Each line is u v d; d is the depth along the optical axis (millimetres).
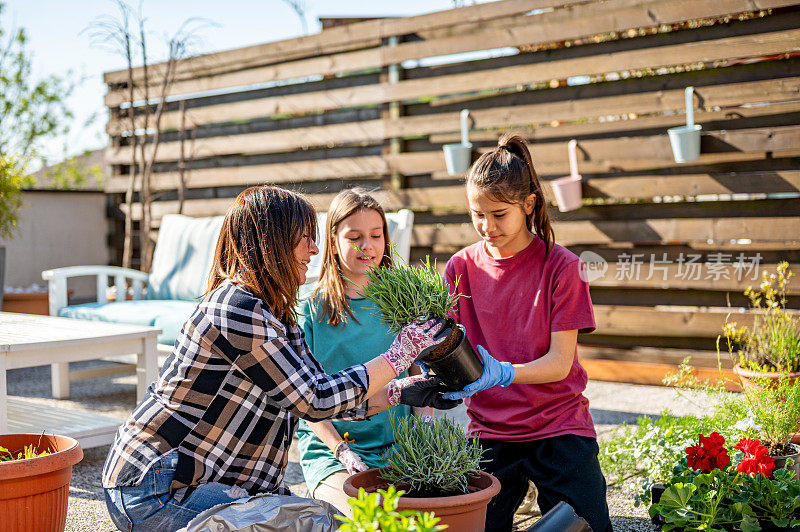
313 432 2547
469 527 1795
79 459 2396
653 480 2834
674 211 5164
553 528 1839
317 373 1916
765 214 4852
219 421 1877
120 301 5758
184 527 1825
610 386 5211
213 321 1833
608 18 5191
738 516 2250
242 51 6988
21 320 4234
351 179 6520
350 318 2607
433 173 6109
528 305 2389
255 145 7031
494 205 2266
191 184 7531
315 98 6613
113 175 8336
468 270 2539
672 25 5242
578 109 5395
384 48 6164
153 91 7703
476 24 5742
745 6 4695
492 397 2436
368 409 2023
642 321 5230
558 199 5344
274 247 1904
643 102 5168
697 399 4625
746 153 4887
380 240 2604
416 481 1879
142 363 3832
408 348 1900
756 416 3049
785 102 4773
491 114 5742
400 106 6180
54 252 8875
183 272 5613
